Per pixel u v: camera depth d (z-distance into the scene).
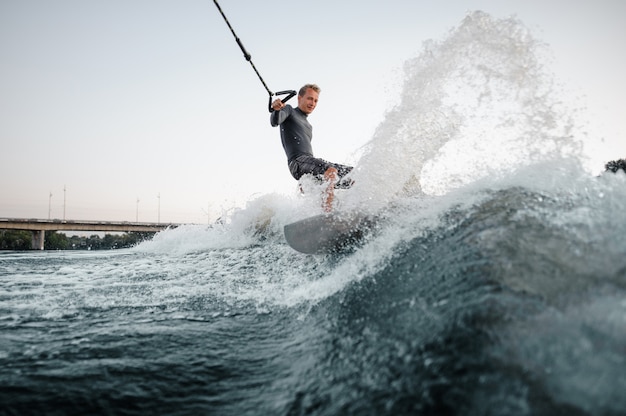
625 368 0.89
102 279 3.29
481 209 1.94
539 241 1.46
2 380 1.29
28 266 4.66
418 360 1.15
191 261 4.13
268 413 1.10
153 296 2.54
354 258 2.45
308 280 2.50
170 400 1.19
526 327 1.09
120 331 1.82
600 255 1.28
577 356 0.96
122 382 1.29
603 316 1.04
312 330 1.70
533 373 0.95
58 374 1.34
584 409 0.83
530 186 1.96
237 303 2.28
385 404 1.02
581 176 1.82
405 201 2.59
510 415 0.86
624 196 1.56
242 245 5.13
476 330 1.14
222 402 1.18
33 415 1.09
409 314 1.44
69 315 2.11
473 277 1.41
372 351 1.32
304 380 1.26
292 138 4.38
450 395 0.97
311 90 4.54
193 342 1.66
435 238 1.96
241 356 1.51
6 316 2.09
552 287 1.21
